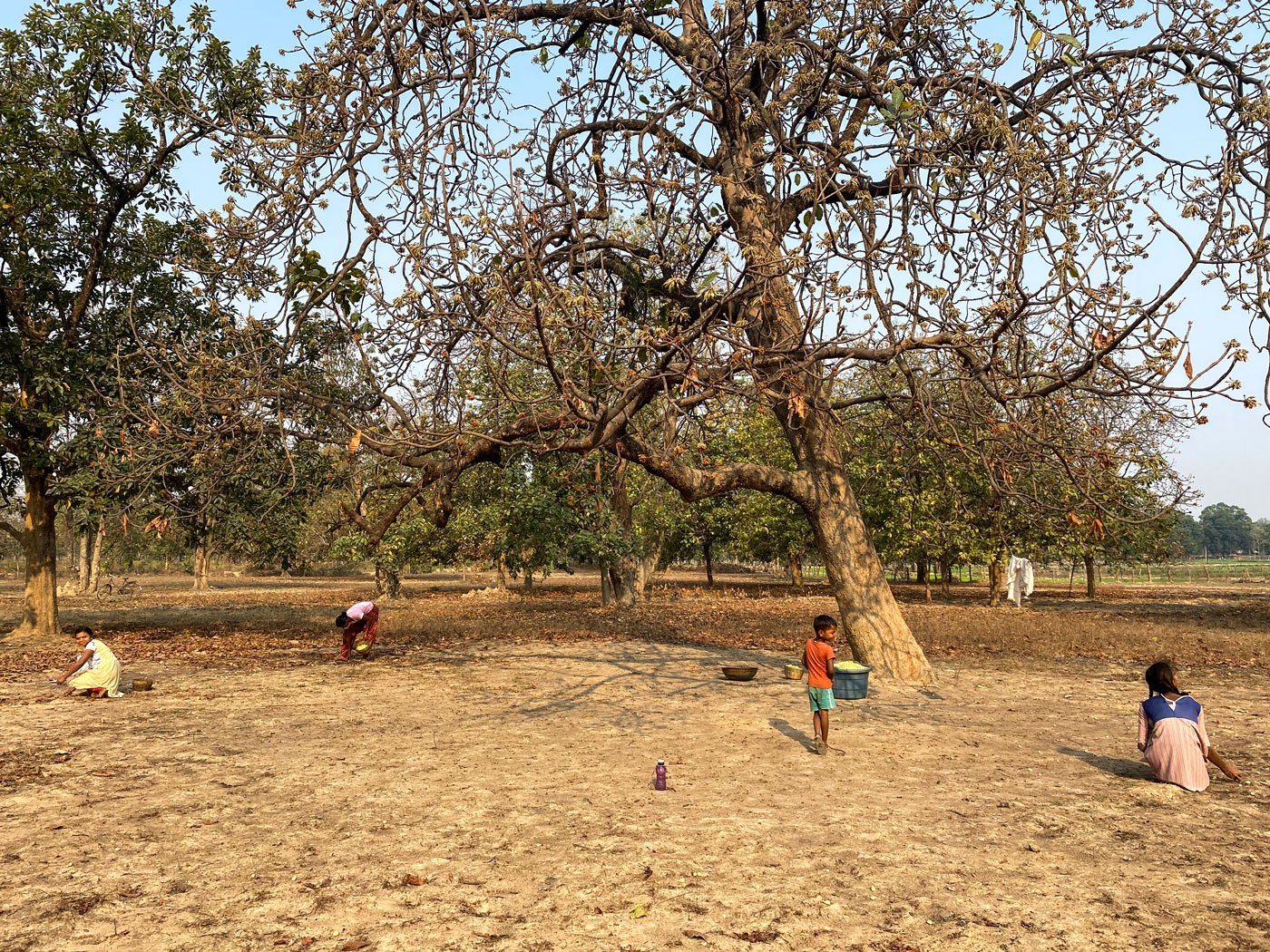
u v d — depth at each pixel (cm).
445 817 665
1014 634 2061
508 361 796
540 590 4559
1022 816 665
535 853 582
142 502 1636
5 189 1753
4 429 1822
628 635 2152
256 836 620
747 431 3538
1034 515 1066
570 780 777
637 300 1073
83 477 1702
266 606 3584
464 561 3619
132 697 1250
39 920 473
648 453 1172
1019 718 1071
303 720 1070
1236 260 704
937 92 864
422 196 719
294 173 763
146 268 1886
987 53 855
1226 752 894
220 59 1758
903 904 494
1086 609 3048
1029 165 755
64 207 1870
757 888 519
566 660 1683
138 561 7088
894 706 1148
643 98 1052
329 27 791
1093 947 435
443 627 2328
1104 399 840
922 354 1175
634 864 560
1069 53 802
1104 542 3008
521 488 2583
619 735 973
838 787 752
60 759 856
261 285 818
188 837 618
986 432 1063
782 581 5956
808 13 921
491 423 1041
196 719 1075
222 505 1727
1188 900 498
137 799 717
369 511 1962
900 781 773
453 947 440
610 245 955
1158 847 594
